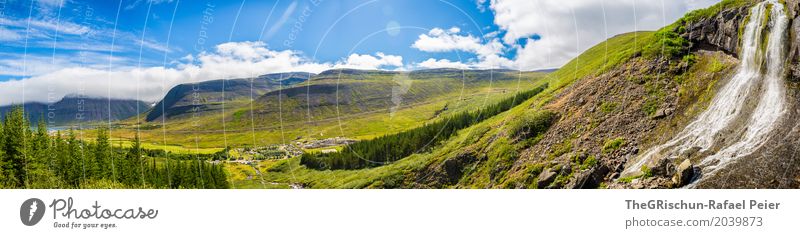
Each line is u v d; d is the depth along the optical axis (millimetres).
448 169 33281
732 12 36188
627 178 28344
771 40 31781
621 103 35719
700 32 38000
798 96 28938
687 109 32562
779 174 25328
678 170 26500
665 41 39000
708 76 34281
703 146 28609
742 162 26469
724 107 31000
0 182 44906
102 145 50906
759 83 31062
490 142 35812
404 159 33719
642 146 31094
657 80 36250
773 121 28344
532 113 37750
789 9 31500
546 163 32844
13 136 47750
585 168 30750
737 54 34500
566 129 35625
